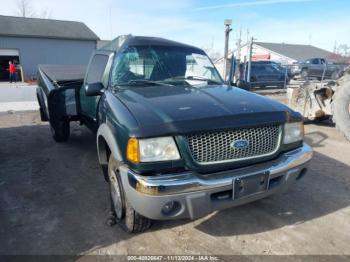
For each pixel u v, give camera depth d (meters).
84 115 4.80
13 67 26.48
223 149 2.36
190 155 2.27
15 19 31.70
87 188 3.87
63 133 5.81
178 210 2.29
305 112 7.63
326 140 6.23
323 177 4.16
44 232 2.89
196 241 2.73
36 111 10.12
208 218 3.10
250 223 3.02
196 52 4.07
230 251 2.59
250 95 3.06
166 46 3.89
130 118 2.38
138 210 2.32
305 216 3.15
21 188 3.89
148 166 2.23
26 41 29.22
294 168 2.62
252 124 2.42
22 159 5.01
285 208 3.31
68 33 31.28
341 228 2.93
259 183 2.44
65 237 2.81
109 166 2.90
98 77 3.92
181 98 2.77
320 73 19.80
